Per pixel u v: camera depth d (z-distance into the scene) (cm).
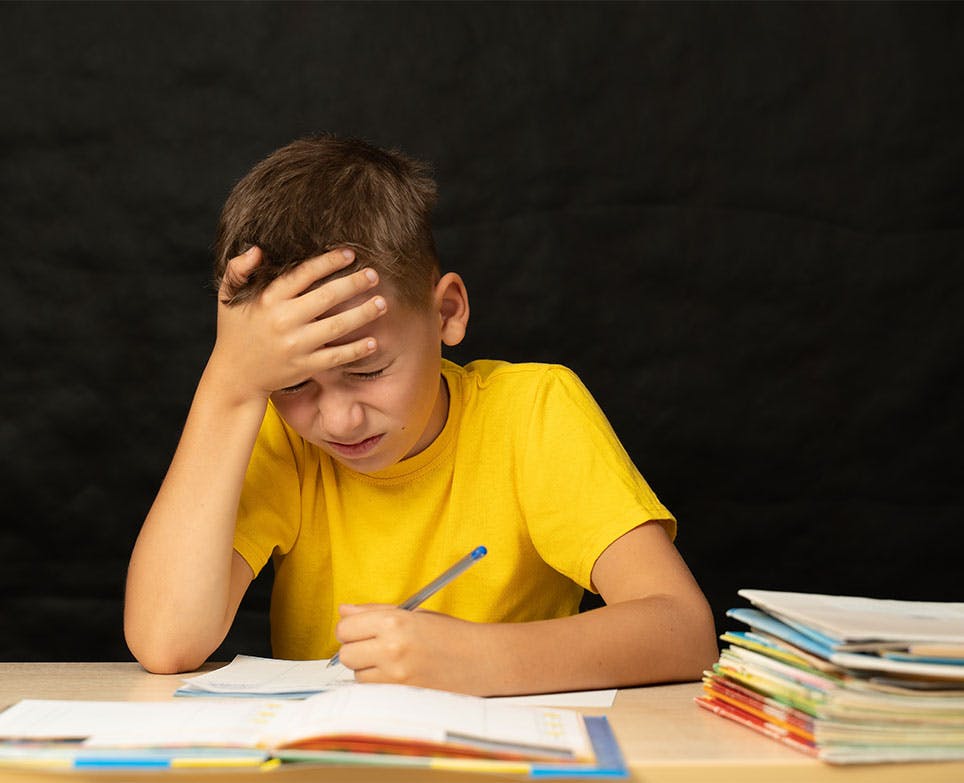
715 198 225
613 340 225
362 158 137
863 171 227
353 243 126
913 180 227
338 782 83
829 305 227
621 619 116
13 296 219
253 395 129
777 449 228
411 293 129
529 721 90
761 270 226
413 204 137
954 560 230
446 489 148
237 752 81
